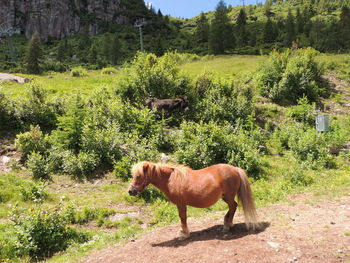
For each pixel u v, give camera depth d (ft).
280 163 40.75
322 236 16.17
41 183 30.30
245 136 45.16
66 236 23.08
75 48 301.63
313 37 213.87
